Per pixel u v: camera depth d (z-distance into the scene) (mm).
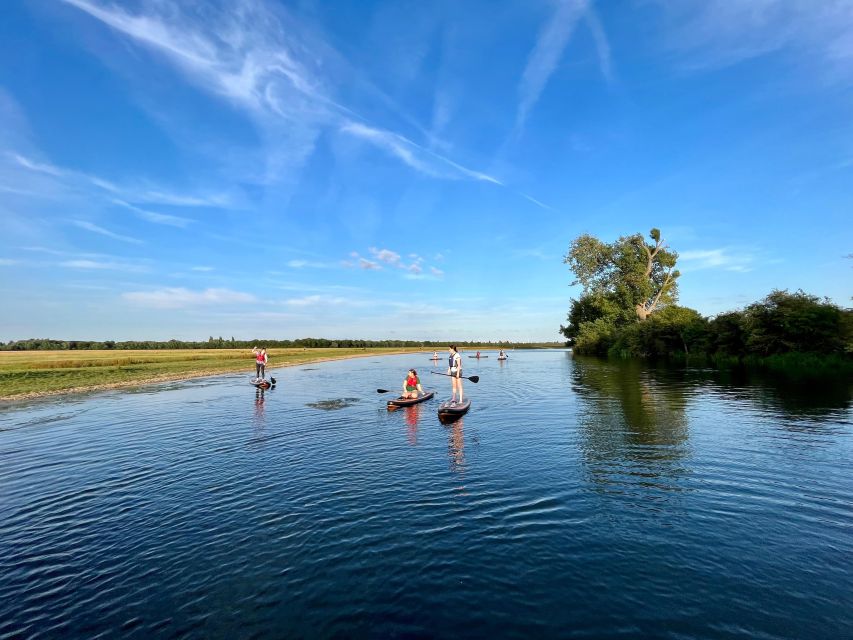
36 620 4980
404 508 7758
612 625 4512
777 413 14695
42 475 10508
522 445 11789
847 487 8102
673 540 6305
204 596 5336
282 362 60469
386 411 18469
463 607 4895
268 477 9859
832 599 4867
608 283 59625
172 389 28359
